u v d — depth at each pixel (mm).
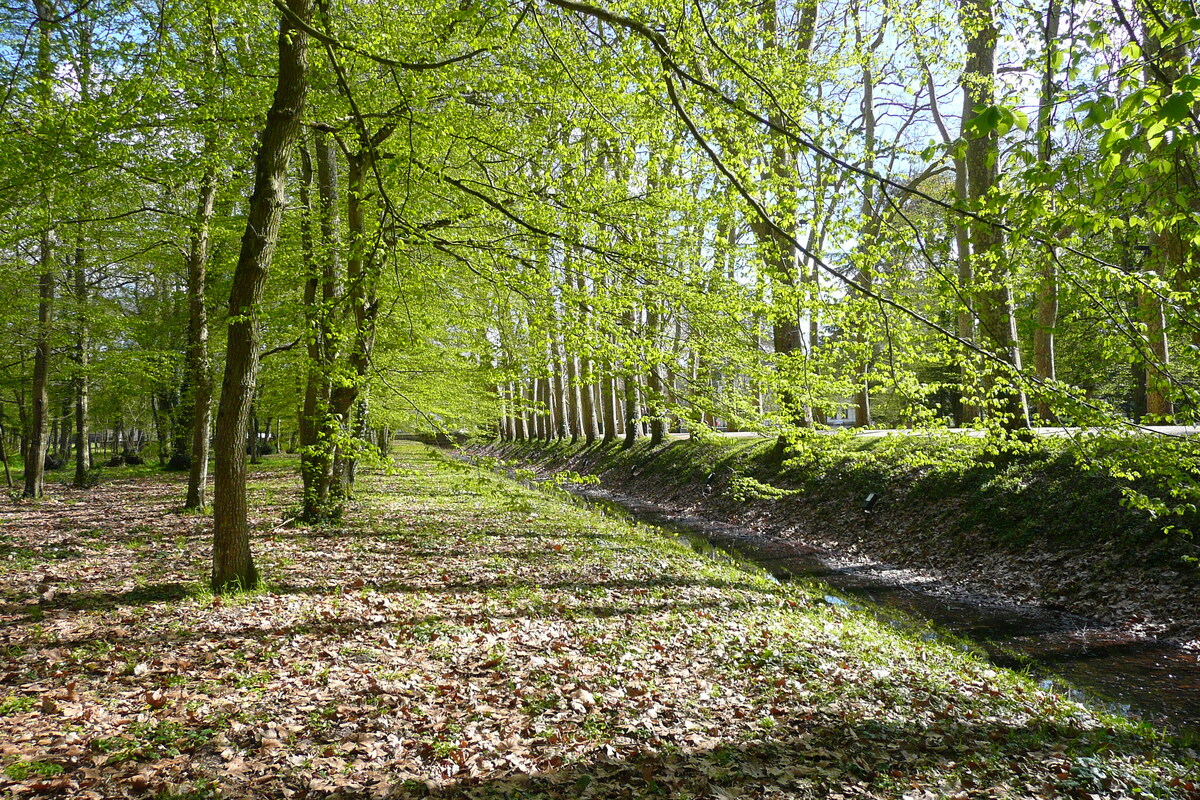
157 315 20688
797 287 6953
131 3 8797
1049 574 10227
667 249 8406
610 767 4297
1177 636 8000
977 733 5180
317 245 11344
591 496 23484
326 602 7457
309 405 12930
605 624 7270
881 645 7277
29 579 8227
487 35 6840
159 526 12797
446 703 5070
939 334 6215
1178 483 5211
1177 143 3619
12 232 9914
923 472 14398
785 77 7789
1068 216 4301
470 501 18234
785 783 4164
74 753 4047
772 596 9328
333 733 4500
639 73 5953
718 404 7938
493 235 10172
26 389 22234
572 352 7898
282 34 7418
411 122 8281
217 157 10266
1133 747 5211
